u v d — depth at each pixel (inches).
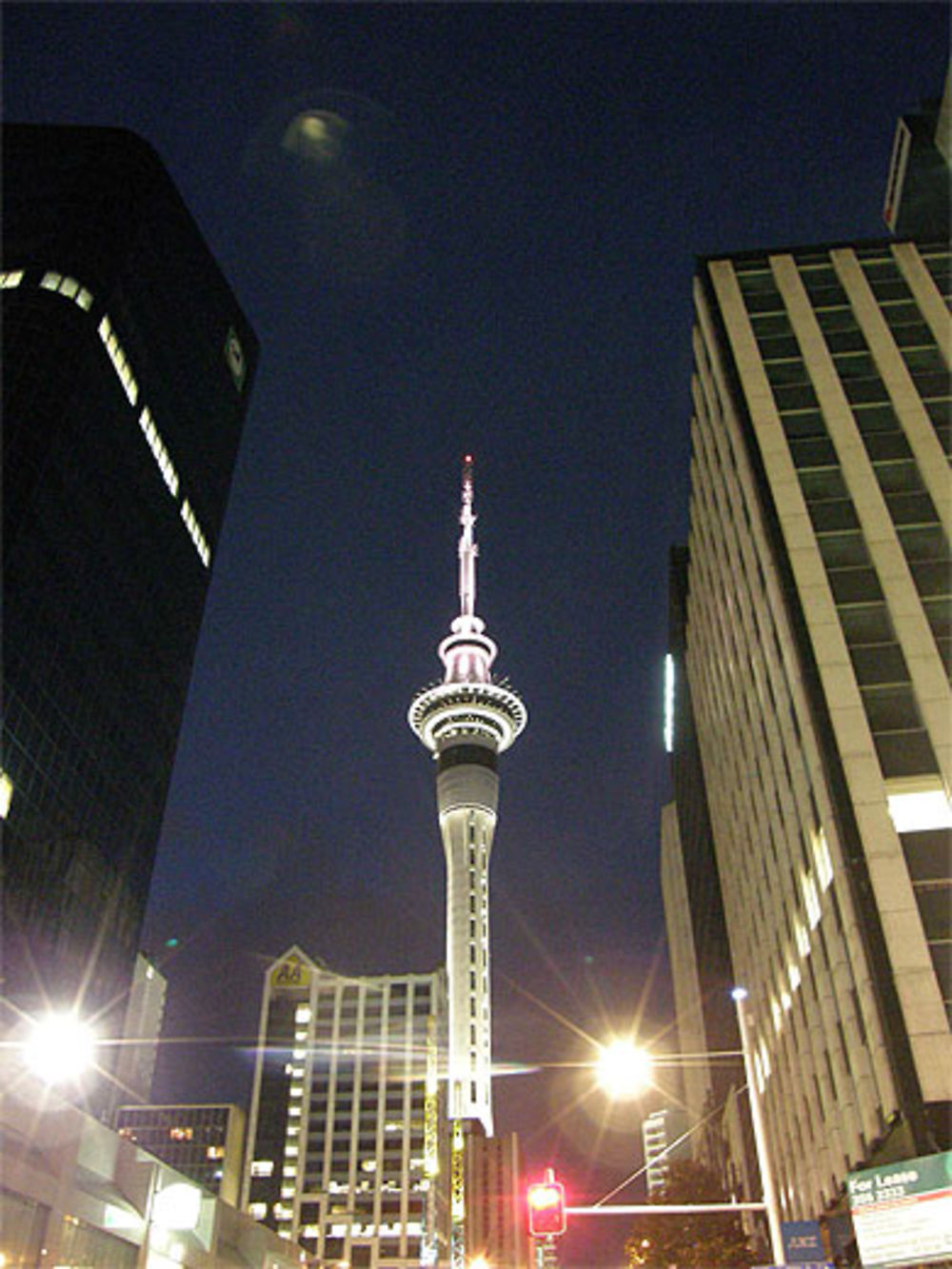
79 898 3710.6
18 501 3563.0
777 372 2618.1
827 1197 2110.0
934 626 2084.2
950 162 3752.5
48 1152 2124.8
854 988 1852.9
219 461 5310.0
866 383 2541.8
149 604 4439.0
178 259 5039.4
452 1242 4498.0
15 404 3759.8
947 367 2539.4
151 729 4362.7
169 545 4667.8
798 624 2137.1
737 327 2753.4
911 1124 1573.6
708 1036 4997.5
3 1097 1994.3
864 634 2103.8
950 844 1828.2
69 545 3836.1
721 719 3321.9
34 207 4471.0
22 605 3503.9
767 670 2428.6
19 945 3331.7
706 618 3508.9
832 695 2018.9
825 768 1936.5
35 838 3491.6
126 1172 2433.6
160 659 4488.2
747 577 2593.5
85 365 4042.8
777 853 2472.9
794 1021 2388.0
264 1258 3459.6
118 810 4047.7
